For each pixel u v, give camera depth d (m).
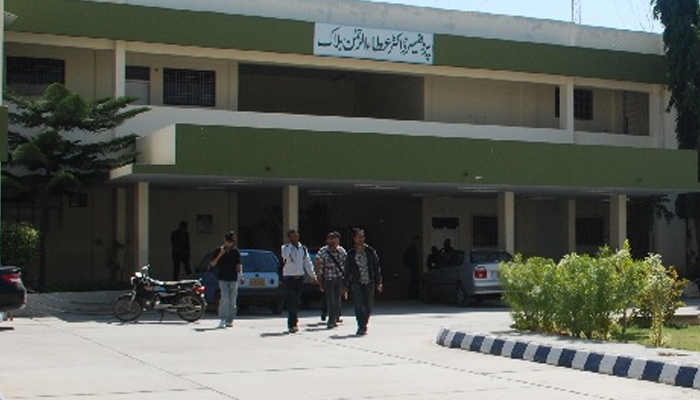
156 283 21.45
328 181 26.95
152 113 28.77
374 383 11.66
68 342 16.47
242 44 29.66
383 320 21.81
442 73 32.91
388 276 36.56
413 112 34.31
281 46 30.16
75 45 28.20
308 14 31.97
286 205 28.23
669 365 11.73
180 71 30.62
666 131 36.56
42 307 23.97
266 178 25.64
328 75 35.53
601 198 36.28
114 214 29.67
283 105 35.97
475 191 31.73
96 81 29.48
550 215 37.50
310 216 35.03
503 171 28.59
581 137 34.94
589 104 36.97
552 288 16.20
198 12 29.11
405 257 33.19
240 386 11.40
